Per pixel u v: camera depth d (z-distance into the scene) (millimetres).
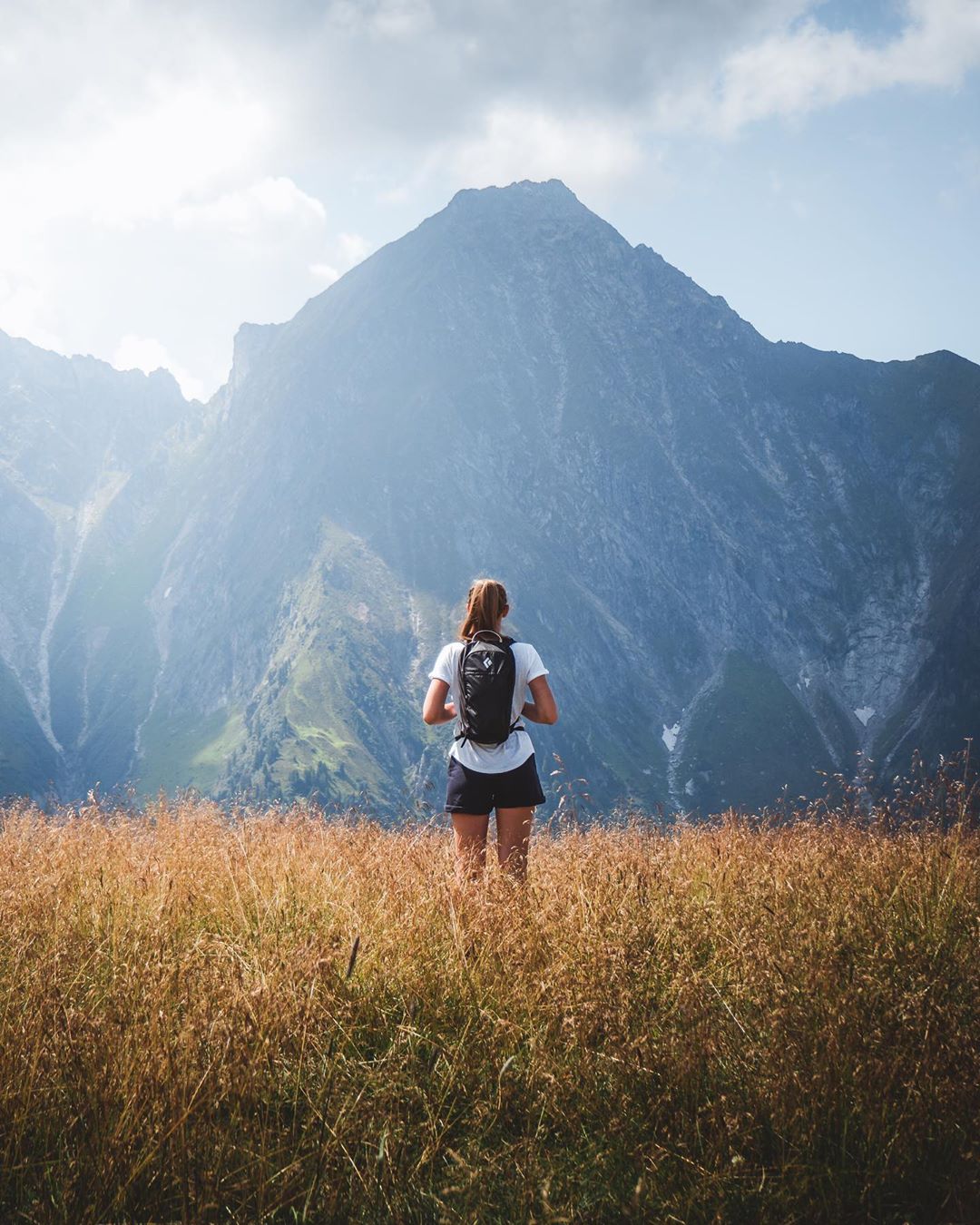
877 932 3881
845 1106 2666
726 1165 2531
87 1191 2395
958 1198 2391
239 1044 2787
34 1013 2951
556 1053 3025
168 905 4242
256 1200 2402
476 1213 2369
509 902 4141
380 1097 2779
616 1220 2430
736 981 3494
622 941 3523
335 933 3822
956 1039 2834
